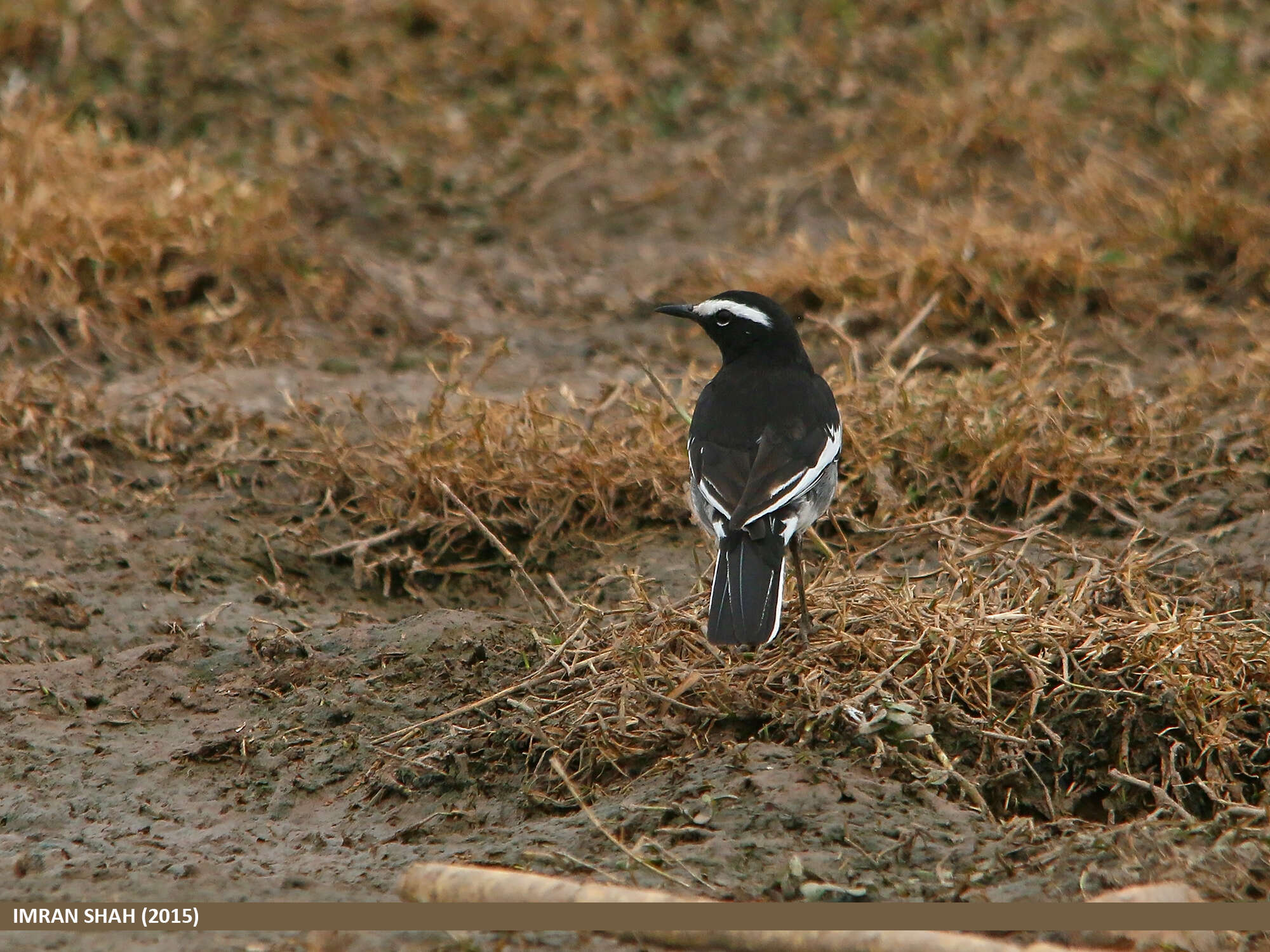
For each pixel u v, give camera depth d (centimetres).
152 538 1180
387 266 1734
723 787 779
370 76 2088
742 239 1823
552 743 852
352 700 930
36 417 1309
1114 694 841
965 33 2072
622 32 2158
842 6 2159
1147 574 1048
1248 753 836
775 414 969
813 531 1113
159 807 840
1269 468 1219
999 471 1216
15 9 2030
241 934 679
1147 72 1956
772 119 2008
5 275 1494
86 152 1722
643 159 1980
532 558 1188
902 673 870
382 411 1392
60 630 1052
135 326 1516
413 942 666
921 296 1544
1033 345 1432
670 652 918
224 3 2138
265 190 1773
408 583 1167
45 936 680
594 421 1303
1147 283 1588
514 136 2030
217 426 1334
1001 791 812
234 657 998
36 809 829
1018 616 898
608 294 1720
